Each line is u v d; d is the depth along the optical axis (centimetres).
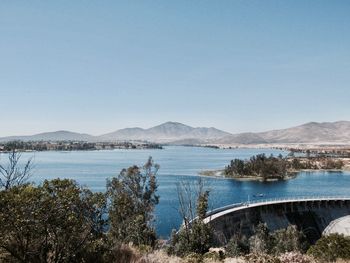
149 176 8450
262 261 2045
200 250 4672
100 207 1584
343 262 2298
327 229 12319
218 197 17250
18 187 1377
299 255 2047
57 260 1414
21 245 1337
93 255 1580
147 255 1877
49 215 1345
